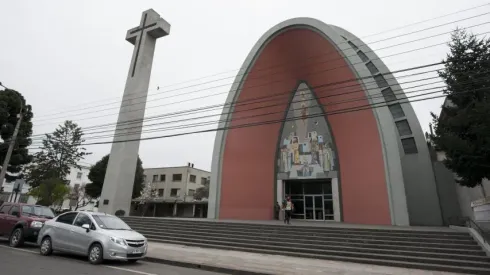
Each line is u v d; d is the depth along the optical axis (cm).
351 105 2172
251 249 1295
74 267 802
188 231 1642
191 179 5431
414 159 2388
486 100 1233
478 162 1202
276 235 1430
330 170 2367
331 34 2202
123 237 885
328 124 2453
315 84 2525
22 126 2948
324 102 2480
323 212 2416
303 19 2294
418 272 933
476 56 1393
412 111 2531
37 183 3953
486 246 1017
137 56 2902
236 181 2470
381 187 1930
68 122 4412
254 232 1512
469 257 1009
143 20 3031
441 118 1523
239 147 2553
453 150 1262
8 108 2875
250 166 2561
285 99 2648
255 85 2591
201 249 1327
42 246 998
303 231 1448
